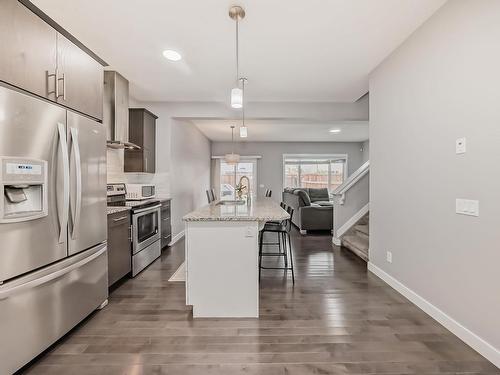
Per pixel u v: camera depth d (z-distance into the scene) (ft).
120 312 7.60
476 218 5.86
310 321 7.10
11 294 4.73
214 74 11.08
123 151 13.29
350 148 29.94
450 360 5.55
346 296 8.64
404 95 8.53
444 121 6.81
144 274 10.72
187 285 7.37
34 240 5.21
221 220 7.17
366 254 11.94
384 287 9.35
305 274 10.69
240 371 5.23
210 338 6.33
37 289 5.37
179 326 6.88
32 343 5.25
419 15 7.22
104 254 7.84
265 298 8.52
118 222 9.25
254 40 8.47
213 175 29.84
